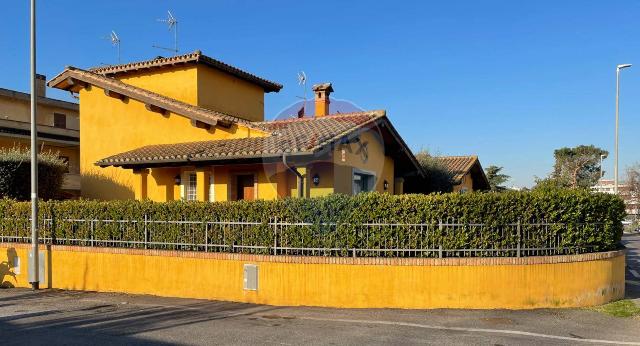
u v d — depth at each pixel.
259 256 9.61
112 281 11.07
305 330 7.47
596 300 9.42
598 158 53.03
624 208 10.48
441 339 6.96
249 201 9.95
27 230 12.54
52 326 7.89
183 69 17.45
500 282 8.85
